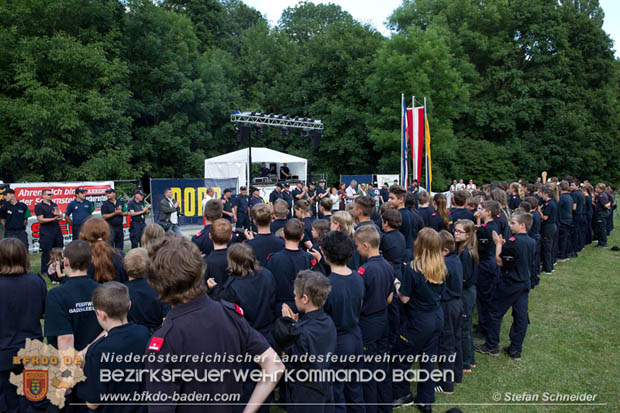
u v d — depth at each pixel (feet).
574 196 32.50
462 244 14.10
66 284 9.05
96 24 73.97
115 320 7.63
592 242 40.40
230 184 47.60
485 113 92.22
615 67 101.04
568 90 93.40
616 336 17.53
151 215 47.26
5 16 64.39
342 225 13.85
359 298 10.00
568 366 14.99
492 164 89.10
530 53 95.50
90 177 64.08
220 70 92.48
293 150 98.99
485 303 17.53
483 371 14.71
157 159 86.48
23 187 32.86
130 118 72.79
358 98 95.86
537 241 24.14
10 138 63.10
